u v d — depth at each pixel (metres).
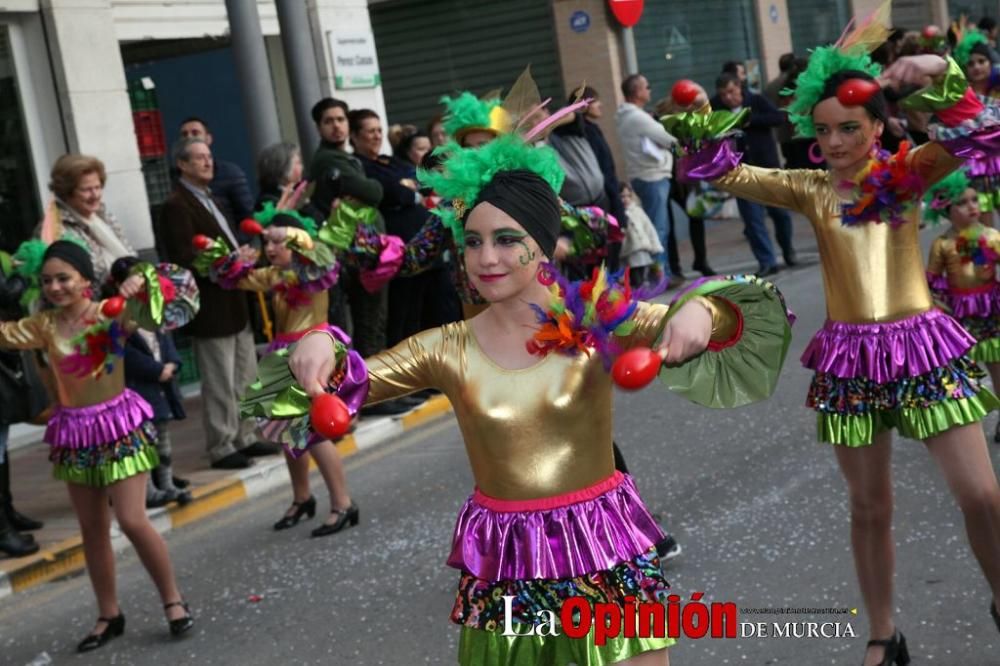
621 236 5.34
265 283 6.49
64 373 5.29
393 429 9.08
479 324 3.02
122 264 5.93
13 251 9.77
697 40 18.64
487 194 2.91
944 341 3.99
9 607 6.25
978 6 28.08
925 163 3.91
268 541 6.82
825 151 4.09
